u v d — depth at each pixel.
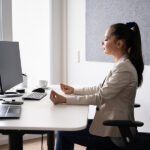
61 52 3.82
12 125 1.38
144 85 2.85
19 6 3.38
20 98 2.17
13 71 2.25
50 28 3.66
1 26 3.15
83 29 3.50
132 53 1.83
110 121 1.50
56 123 1.43
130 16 2.93
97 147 1.73
